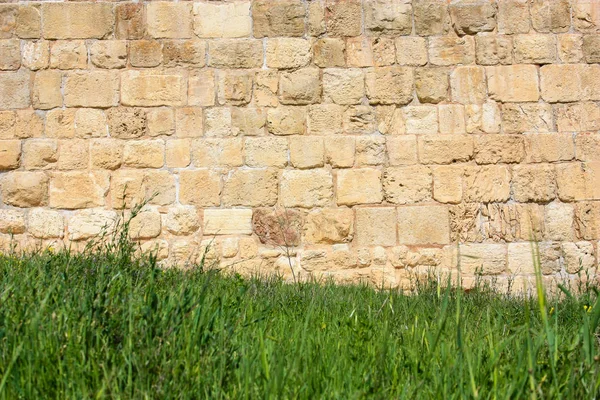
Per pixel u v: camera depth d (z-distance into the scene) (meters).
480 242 8.28
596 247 8.29
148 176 8.22
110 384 2.56
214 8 8.35
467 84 8.39
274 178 8.27
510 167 8.36
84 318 3.02
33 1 8.27
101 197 8.18
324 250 8.26
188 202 8.22
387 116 8.37
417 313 4.77
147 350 2.78
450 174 8.33
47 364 2.71
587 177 8.35
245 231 8.23
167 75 8.28
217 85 8.30
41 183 8.17
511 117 8.38
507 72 8.41
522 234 8.30
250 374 2.77
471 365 2.81
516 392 2.60
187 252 8.16
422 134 8.35
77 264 4.69
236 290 4.97
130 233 8.13
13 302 3.22
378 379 2.83
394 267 8.26
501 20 8.45
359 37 8.41
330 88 8.36
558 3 8.47
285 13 8.38
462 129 8.36
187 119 8.27
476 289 7.29
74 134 8.21
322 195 8.29
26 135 8.19
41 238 8.14
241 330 3.51
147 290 3.56
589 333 2.97
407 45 8.41
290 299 5.46
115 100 8.24
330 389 2.79
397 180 8.31
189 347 2.89
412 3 8.44
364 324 3.65
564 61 8.44
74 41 8.26
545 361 2.99
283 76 8.35
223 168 8.26
